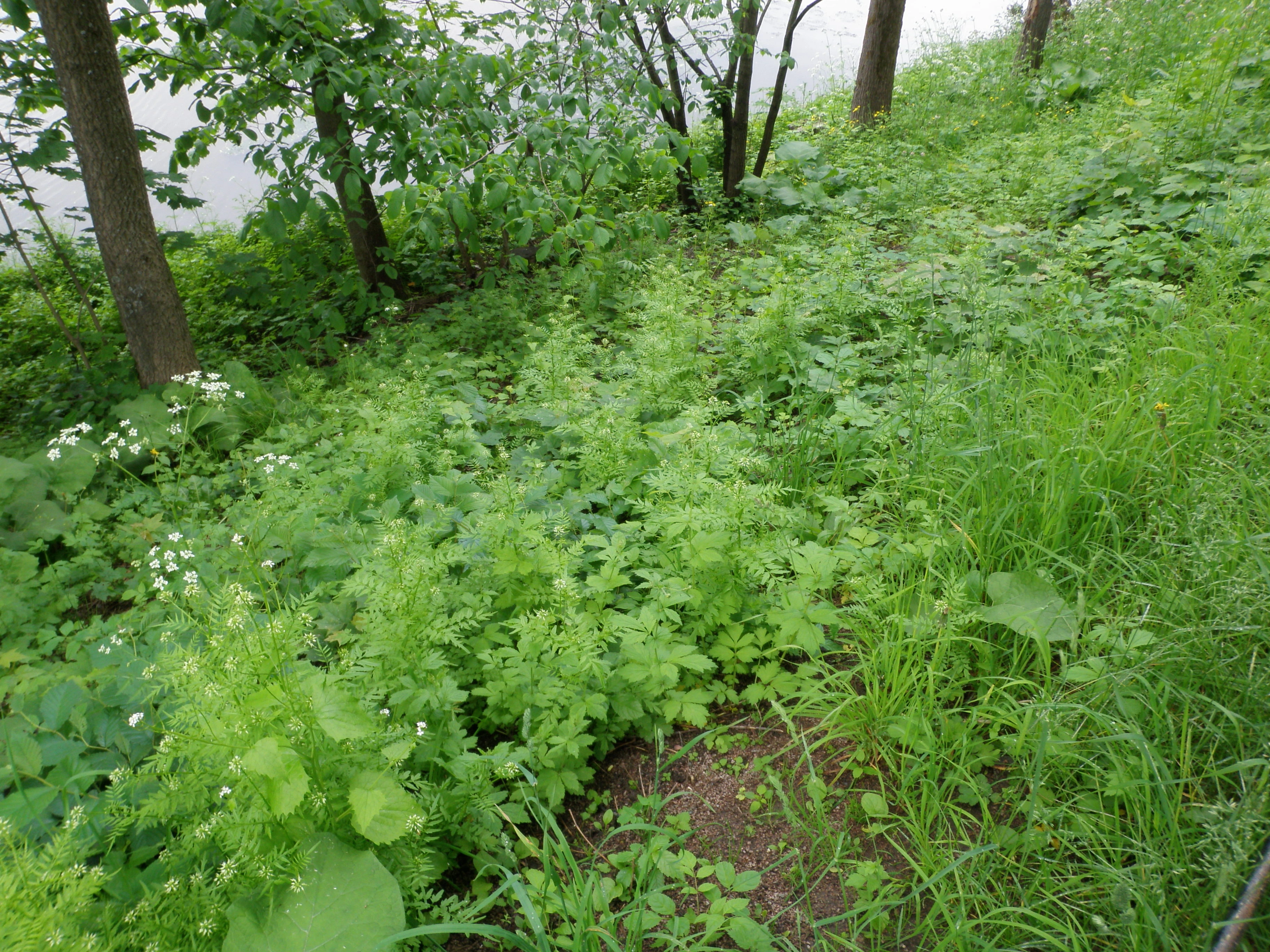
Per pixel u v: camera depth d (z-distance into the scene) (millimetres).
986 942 1809
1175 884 1771
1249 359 3377
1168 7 10258
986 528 2885
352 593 2518
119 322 6395
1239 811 1705
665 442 3676
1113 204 6012
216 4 4785
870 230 6812
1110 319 4262
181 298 7660
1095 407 3279
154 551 2311
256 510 3469
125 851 2033
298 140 6402
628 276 6609
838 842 2160
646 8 7055
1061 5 12094
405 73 5730
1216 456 2838
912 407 3600
